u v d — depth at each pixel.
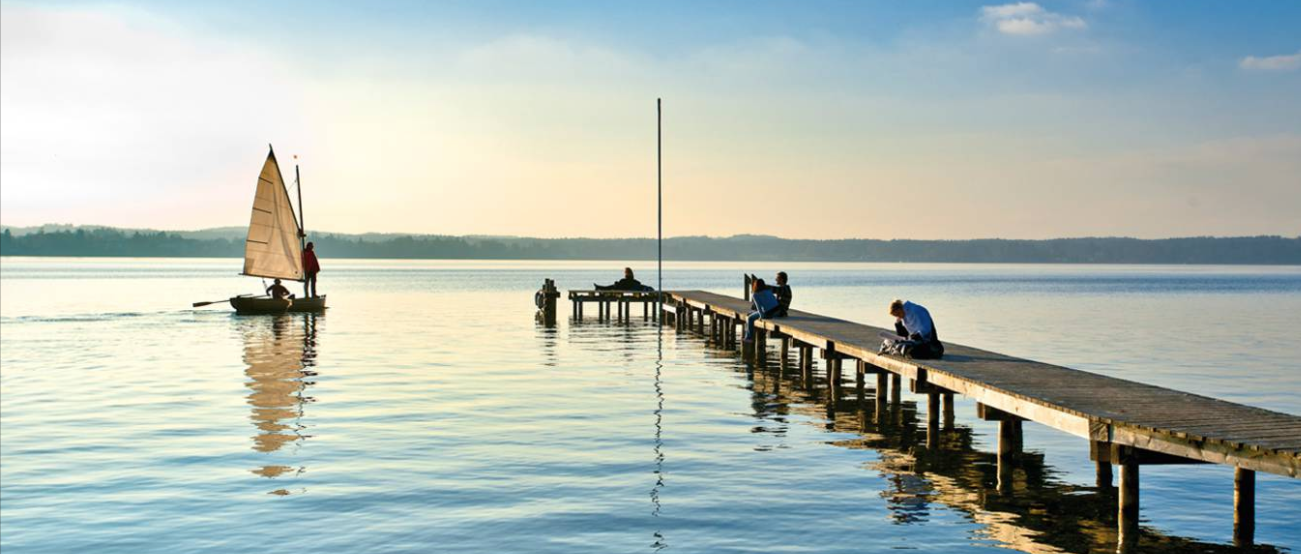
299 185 55.44
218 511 11.89
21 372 25.70
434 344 34.66
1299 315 55.19
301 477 13.52
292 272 55.03
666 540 10.76
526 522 11.41
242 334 38.91
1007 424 13.84
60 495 12.66
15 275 132.62
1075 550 10.41
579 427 17.38
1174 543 10.67
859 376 21.91
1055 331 42.22
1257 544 10.64
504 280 127.69
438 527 11.22
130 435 16.58
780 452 15.32
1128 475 11.02
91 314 51.59
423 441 16.02
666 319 49.50
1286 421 10.95
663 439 16.31
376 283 112.81
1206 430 10.38
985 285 117.31
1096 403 12.34
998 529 11.17
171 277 124.12
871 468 14.22
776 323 26.97
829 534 10.98
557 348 33.22
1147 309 61.62
